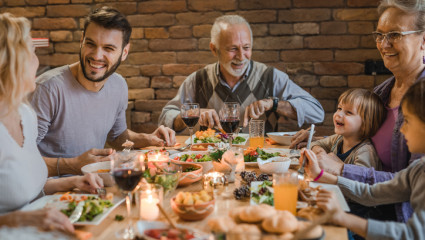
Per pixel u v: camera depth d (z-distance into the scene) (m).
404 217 1.40
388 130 1.64
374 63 3.26
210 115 2.18
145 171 1.28
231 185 1.35
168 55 3.56
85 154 1.55
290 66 3.42
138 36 3.57
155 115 3.65
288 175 1.06
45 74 1.81
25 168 1.18
